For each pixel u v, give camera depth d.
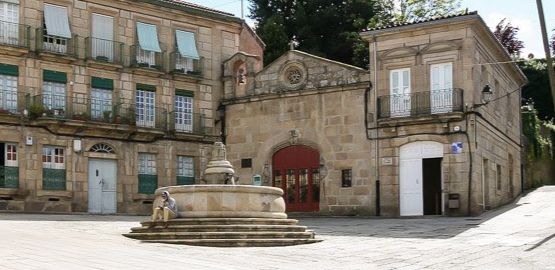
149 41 33.50
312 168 31.44
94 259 12.55
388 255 14.98
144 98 33.28
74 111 30.91
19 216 25.53
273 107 32.84
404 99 29.25
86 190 30.88
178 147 33.94
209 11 35.53
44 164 29.97
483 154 28.70
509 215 25.78
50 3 30.88
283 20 49.34
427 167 29.50
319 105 31.42
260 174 32.78
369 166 29.78
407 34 29.31
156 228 17.39
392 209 29.02
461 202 27.45
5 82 29.42
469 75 27.92
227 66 35.09
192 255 13.97
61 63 30.83
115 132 31.73
